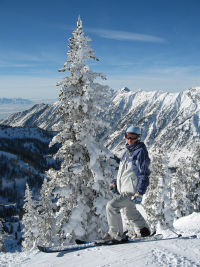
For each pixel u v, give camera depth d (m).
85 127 12.38
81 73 12.40
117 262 3.91
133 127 4.68
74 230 11.98
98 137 12.63
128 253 4.20
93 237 12.28
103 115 12.83
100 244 4.75
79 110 12.88
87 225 12.40
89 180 12.45
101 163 12.51
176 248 4.35
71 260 4.25
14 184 182.50
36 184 190.12
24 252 5.11
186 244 4.54
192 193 37.81
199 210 37.81
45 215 23.31
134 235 5.17
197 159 38.91
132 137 4.67
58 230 12.54
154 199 22.53
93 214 12.66
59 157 12.95
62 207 12.88
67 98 12.60
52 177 12.84
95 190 12.51
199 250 4.25
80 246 4.74
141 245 4.52
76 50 12.79
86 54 12.61
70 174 12.57
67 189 12.33
